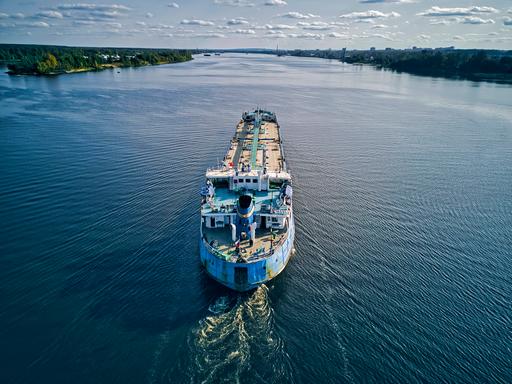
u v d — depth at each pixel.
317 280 55.88
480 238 68.38
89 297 51.16
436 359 43.25
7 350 42.84
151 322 47.34
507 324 48.53
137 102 196.62
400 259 61.41
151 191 84.50
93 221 70.56
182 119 159.00
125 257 59.84
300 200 82.25
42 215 72.25
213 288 53.53
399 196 85.75
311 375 40.94
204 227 60.88
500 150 123.56
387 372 41.50
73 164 100.44
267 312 49.41
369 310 50.28
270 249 54.25
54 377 39.97
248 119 121.50
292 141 130.38
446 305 51.50
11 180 88.50
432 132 146.88
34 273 55.53
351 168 104.12
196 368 41.34
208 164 102.88
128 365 41.56
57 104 183.12
